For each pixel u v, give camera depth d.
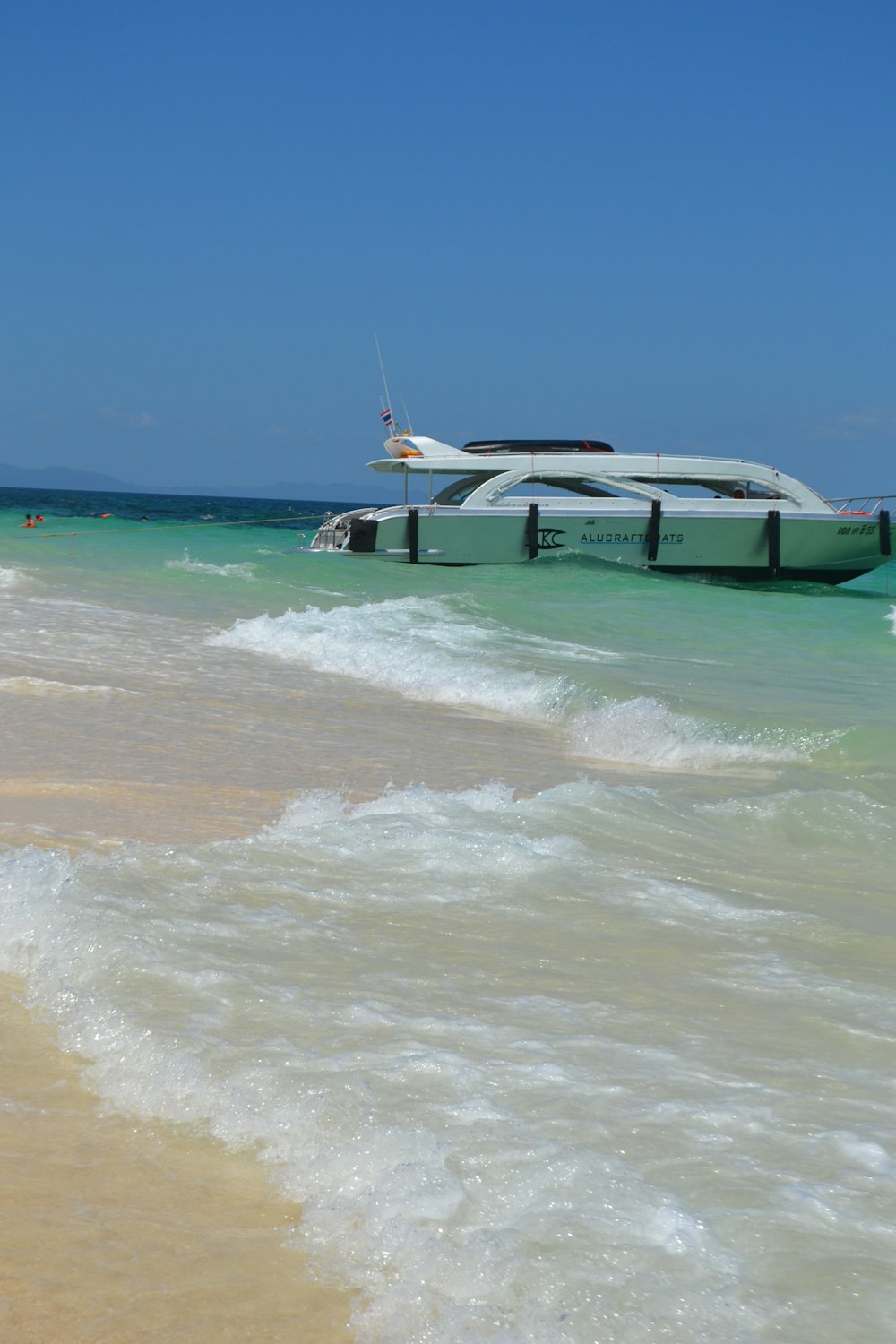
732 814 5.56
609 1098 2.50
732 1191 2.12
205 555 25.12
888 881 4.66
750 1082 2.61
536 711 9.43
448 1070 2.61
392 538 25.97
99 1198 2.20
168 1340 1.80
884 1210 2.07
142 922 3.56
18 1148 2.38
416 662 10.95
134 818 5.40
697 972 3.41
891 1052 2.83
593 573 24.78
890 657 13.99
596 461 27.30
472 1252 1.94
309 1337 1.80
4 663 10.13
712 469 27.77
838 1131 2.37
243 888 4.01
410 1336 1.79
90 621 13.51
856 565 27.88
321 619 13.73
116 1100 2.59
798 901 4.27
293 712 8.86
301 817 5.40
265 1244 2.05
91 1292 1.92
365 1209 2.11
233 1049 2.71
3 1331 1.82
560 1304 1.81
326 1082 2.53
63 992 3.10
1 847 4.71
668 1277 1.87
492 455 27.83
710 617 18.19
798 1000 3.20
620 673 11.23
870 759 7.18
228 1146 2.38
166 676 10.17
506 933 3.71
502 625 15.12
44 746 7.02
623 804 5.54
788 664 13.16
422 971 3.30
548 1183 2.13
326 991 3.10
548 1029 2.91
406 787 6.48
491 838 4.73
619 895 4.16
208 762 6.90
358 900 3.96
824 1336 1.73
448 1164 2.20
